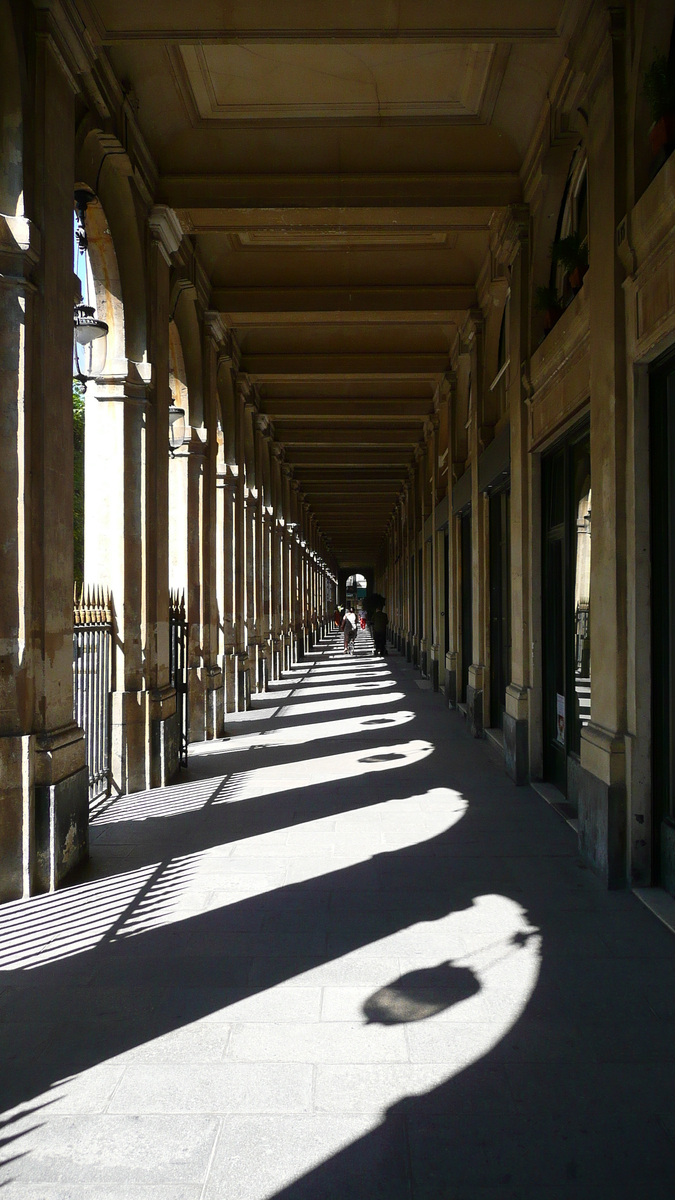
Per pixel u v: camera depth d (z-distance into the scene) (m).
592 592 5.72
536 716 8.08
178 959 4.15
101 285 7.79
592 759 5.50
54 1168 2.61
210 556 11.61
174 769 8.66
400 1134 2.75
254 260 11.62
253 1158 2.64
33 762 5.14
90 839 6.32
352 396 17.80
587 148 5.83
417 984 3.85
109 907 4.89
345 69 7.61
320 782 8.29
